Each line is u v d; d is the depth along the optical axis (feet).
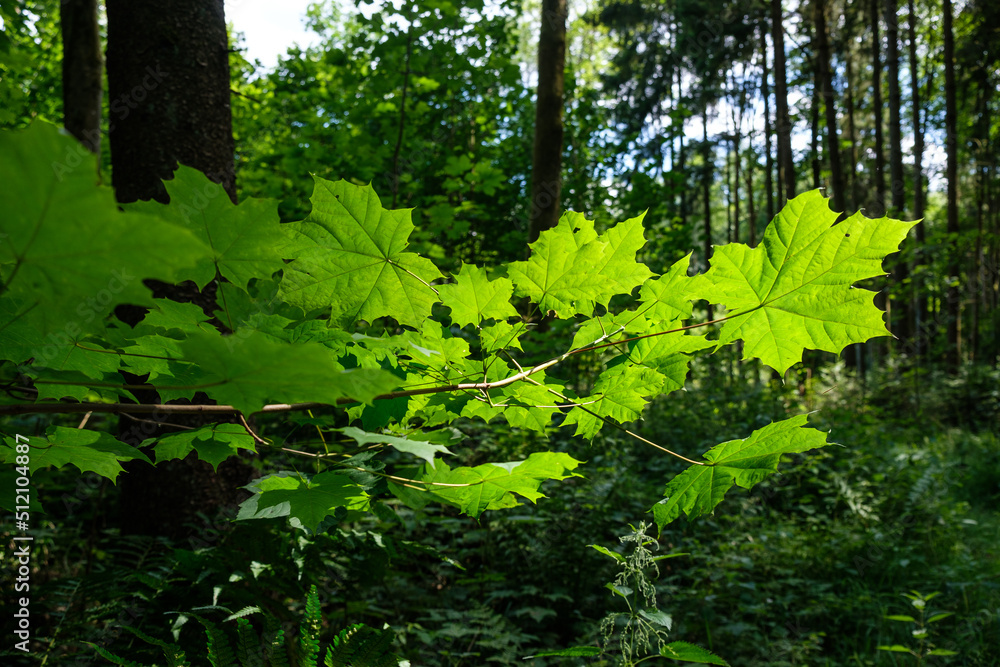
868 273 2.54
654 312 2.83
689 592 10.97
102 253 1.26
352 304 2.74
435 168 21.59
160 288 7.32
